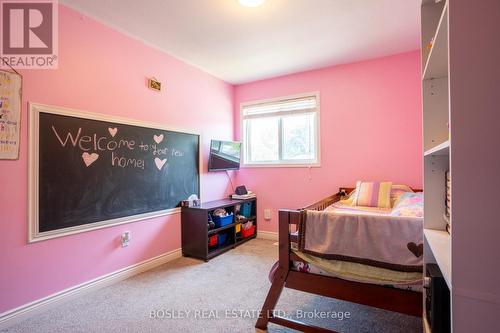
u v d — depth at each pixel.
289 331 1.76
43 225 2.04
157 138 2.98
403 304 1.45
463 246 0.61
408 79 3.11
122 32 2.61
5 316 1.83
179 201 3.27
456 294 0.62
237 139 4.29
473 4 0.61
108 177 2.49
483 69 0.60
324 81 3.60
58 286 2.12
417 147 3.08
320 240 1.63
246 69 3.64
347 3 2.17
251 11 2.27
